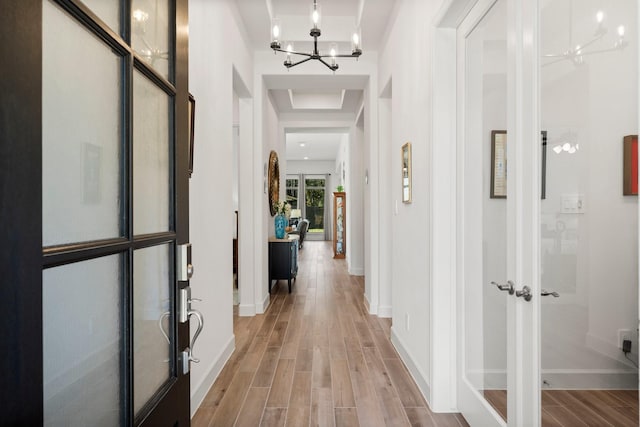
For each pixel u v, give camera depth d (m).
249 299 4.52
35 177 0.59
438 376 2.32
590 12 1.22
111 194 0.86
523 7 1.57
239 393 2.57
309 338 3.71
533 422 1.49
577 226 1.29
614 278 1.17
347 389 2.63
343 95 5.95
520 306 1.58
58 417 0.71
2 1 0.53
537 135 1.48
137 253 0.96
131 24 0.92
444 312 2.31
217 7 2.80
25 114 0.57
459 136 2.27
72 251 0.70
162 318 1.12
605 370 1.20
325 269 8.05
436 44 2.31
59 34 0.70
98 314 0.82
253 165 4.53
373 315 4.52
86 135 0.77
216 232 2.79
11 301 0.55
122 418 0.88
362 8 3.57
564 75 1.34
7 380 0.54
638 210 1.12
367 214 4.98
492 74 1.89
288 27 4.14
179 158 1.20
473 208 2.09
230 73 3.21
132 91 0.90
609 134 1.17
